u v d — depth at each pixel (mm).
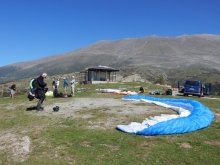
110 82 58219
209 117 13922
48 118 14281
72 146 9367
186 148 9258
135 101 22094
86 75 63250
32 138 10375
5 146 9445
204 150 9094
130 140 10023
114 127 11977
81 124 12625
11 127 12516
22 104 20781
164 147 9266
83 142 9820
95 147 9266
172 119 12523
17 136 10703
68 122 13070
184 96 31750
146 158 8320
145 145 9484
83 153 8703
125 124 12602
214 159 8336
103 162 7992
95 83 56625
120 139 10125
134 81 66562
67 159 8234
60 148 9164
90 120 13477
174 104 19344
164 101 21703
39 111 16594
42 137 10461
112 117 14211
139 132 10719
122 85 49844
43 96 17000
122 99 23859
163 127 11008
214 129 12039
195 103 18500
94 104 19812
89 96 27516
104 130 11430
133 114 15102
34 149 9117
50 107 18312
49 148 9180
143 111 16281
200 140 10227
